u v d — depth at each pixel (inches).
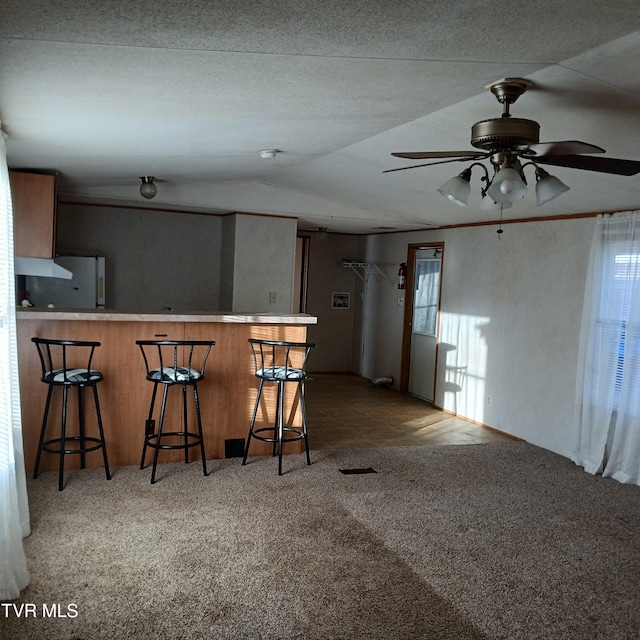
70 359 169.3
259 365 189.5
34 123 115.0
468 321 267.6
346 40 74.5
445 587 116.4
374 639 98.8
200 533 133.8
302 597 110.0
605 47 84.2
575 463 202.1
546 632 103.6
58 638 95.0
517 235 237.5
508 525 147.6
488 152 104.7
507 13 68.7
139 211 282.2
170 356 179.2
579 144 93.8
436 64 89.1
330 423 248.8
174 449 177.3
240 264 273.7
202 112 112.6
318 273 368.5
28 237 179.0
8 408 106.3
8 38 67.3
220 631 98.6
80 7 58.9
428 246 303.7
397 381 327.3
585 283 203.5
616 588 119.6
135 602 105.7
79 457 171.5
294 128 139.9
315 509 150.7
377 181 222.1
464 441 229.0
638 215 180.5
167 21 64.1
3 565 104.1
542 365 223.1
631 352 182.2
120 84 88.9
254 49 75.9
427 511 153.6
